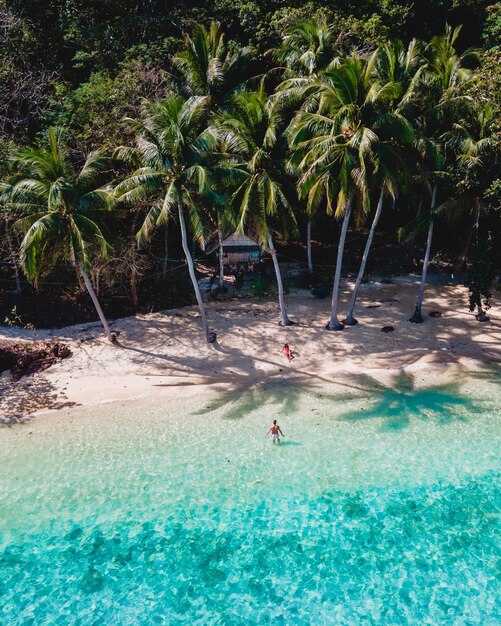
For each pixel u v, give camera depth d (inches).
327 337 1352.1
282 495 880.9
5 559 780.6
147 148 1071.0
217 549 793.6
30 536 815.7
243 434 1026.1
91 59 1659.7
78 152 1408.7
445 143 1191.6
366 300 1542.8
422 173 1248.2
